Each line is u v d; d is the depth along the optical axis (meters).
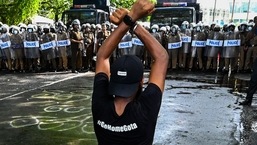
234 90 8.26
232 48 10.77
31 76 10.25
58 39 11.16
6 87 8.43
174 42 11.18
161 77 1.68
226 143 4.46
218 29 10.90
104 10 15.66
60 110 6.18
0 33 11.05
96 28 11.55
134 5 1.74
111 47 1.81
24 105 6.55
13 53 10.97
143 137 1.57
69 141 4.50
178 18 13.73
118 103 1.60
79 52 11.03
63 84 8.88
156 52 1.73
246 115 5.88
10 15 16.70
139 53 11.27
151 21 13.91
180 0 15.14
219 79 9.84
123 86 1.58
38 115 5.82
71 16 14.51
